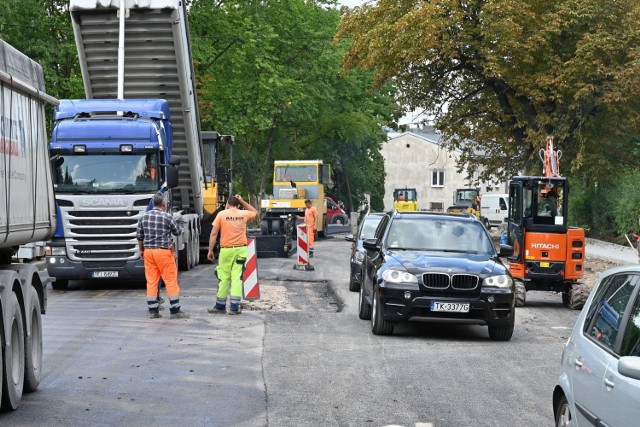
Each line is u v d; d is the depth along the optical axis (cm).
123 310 1712
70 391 988
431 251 1511
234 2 4894
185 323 1532
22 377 920
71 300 1891
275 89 5116
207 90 4609
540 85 3797
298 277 2486
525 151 4166
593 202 4688
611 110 3822
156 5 2303
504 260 2739
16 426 830
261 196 6219
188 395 970
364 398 964
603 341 633
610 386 581
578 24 3850
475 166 4550
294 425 843
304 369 1128
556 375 1119
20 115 954
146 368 1121
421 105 4272
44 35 3922
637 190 4059
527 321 1717
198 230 2936
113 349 1259
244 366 1142
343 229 5719
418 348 1318
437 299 1384
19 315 917
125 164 2122
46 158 1066
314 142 6606
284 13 5647
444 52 3781
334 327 1523
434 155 11306
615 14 3825
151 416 875
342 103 6500
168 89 2489
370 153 7506
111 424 842
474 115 4297
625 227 4116
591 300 701
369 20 4028
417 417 877
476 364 1191
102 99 2283
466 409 915
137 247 2097
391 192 11438
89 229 2091
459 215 1611
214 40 4809
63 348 1263
